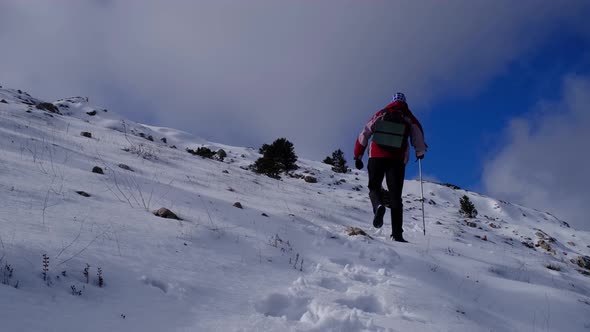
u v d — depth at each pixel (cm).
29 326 145
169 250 291
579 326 316
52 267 204
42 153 723
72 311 168
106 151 1158
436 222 1133
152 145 1830
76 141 1216
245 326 194
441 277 384
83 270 213
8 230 248
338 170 3225
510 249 849
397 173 509
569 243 1839
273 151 2580
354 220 826
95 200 415
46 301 169
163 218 388
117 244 274
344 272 345
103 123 3106
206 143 3981
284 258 356
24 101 2734
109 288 203
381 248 442
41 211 321
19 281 180
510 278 469
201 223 407
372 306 272
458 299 319
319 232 504
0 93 2738
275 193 1115
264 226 473
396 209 523
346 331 211
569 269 689
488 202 2816
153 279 231
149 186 597
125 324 169
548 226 2436
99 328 159
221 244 346
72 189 442
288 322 210
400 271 383
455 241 675
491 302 343
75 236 268
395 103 515
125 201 450
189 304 210
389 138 495
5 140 773
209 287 242
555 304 352
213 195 709
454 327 248
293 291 266
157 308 195
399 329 225
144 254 268
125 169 819
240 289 253
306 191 1505
